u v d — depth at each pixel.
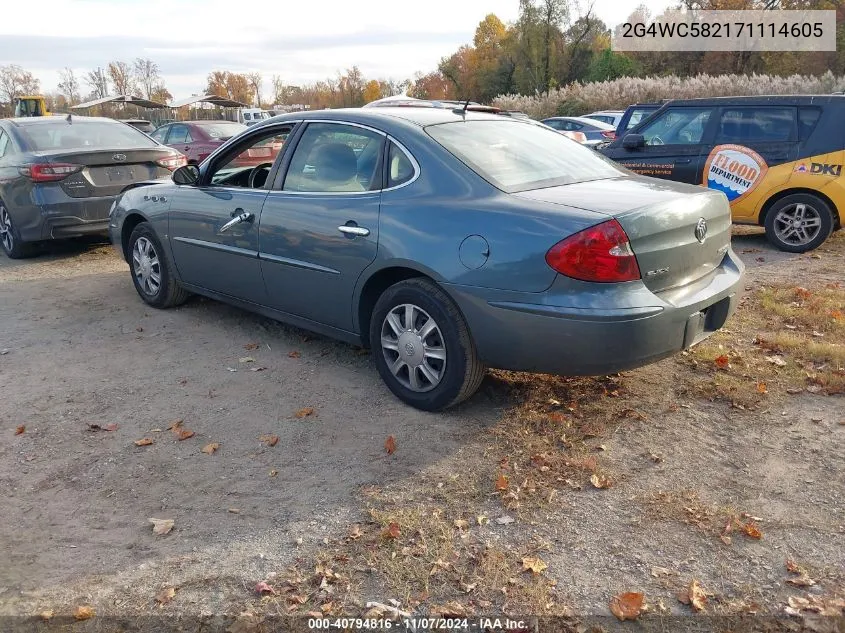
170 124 15.27
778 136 8.13
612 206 3.50
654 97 33.72
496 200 3.69
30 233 8.06
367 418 4.05
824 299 6.02
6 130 8.69
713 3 44.84
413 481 3.40
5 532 3.10
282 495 3.32
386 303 4.07
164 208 5.77
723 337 5.15
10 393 4.53
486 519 3.09
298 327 5.31
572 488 3.31
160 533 3.06
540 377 4.48
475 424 3.93
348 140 4.44
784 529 2.97
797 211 8.09
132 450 3.77
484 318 3.62
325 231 4.32
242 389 4.51
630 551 2.87
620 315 3.32
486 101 56.59
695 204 3.79
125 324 5.88
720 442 3.70
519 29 53.78
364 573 2.77
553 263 3.37
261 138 5.06
